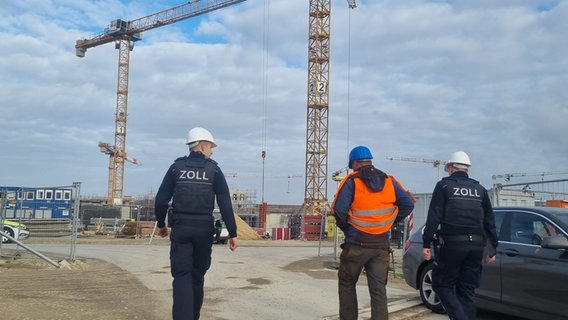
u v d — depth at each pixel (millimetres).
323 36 67250
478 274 5867
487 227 5926
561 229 6703
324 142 66938
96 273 11477
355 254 5270
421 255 8305
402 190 5434
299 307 7973
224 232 26953
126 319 6531
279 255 19484
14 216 21984
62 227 20625
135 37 89000
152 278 10781
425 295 8156
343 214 5254
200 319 6816
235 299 8508
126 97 89500
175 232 5145
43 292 8305
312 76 67000
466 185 5773
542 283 6609
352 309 5426
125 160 89125
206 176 5230
